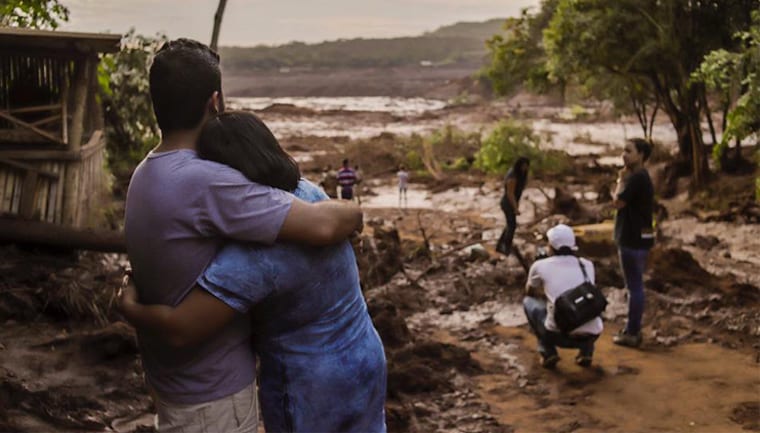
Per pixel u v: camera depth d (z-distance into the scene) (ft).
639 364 27.04
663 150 98.07
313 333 7.97
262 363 8.23
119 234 32.32
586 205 66.85
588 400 23.80
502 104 304.30
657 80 82.48
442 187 89.15
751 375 25.71
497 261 44.73
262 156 7.89
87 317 25.50
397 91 529.86
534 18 103.96
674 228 58.08
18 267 28.63
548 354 26.43
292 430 8.00
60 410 18.81
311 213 7.77
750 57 51.39
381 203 78.89
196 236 7.72
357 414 8.14
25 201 32.89
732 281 35.45
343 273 8.13
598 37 77.30
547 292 25.94
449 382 25.02
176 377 8.10
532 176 96.78
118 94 61.93
